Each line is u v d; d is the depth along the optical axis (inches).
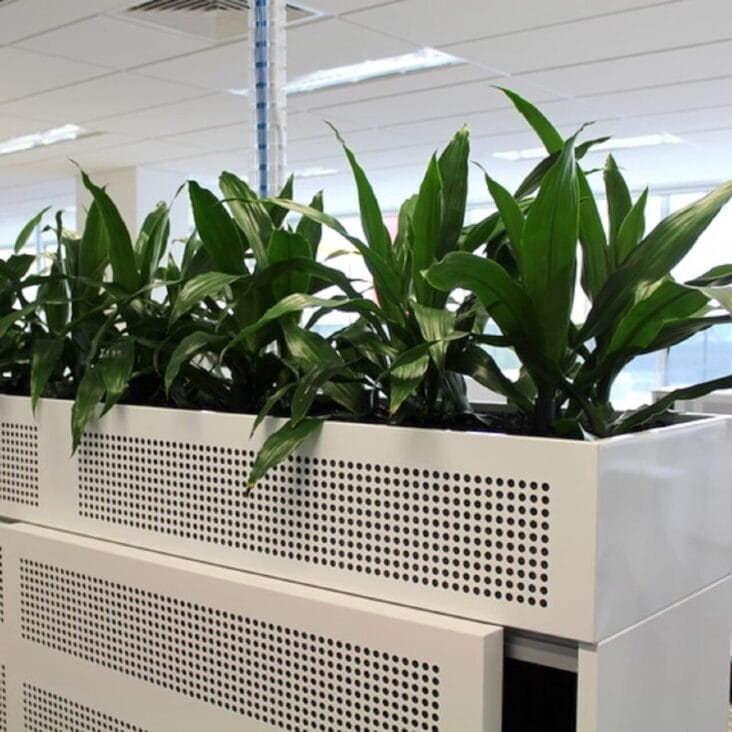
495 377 42.2
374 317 44.4
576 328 42.3
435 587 37.2
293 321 46.0
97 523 50.5
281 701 41.0
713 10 122.3
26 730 53.6
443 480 36.7
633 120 191.3
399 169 259.3
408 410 43.7
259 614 41.4
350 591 39.9
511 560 35.0
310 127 202.7
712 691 43.3
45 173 276.8
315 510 40.9
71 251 59.9
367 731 38.0
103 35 139.4
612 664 34.2
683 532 39.4
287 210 51.1
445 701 35.4
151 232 55.6
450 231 43.4
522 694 45.8
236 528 44.0
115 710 48.4
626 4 120.6
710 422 41.8
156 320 51.1
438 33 134.6
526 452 34.3
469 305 45.7
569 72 154.9
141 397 54.8
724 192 38.1
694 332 40.4
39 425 53.3
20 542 52.7
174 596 44.9
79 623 49.8
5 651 54.4
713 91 166.1
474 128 203.2
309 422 40.3
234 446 43.7
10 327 57.1
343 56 148.0
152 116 197.5
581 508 33.0
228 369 54.6
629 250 42.9
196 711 44.5
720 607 43.4
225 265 47.5
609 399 43.7
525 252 36.9
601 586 33.2
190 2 125.6
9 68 158.2
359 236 47.1
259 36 57.0
